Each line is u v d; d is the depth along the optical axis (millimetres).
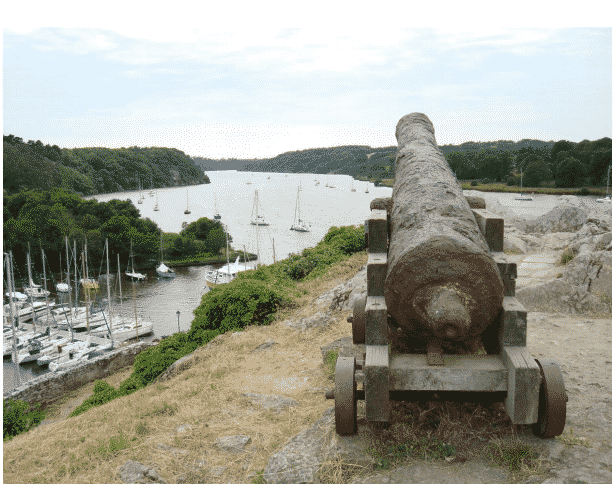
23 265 66625
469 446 3404
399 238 3693
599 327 5598
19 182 98125
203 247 81562
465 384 3266
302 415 4730
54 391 17906
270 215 128000
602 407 3719
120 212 83062
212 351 7984
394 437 3596
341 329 7840
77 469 4273
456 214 3775
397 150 5664
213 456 4105
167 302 52219
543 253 9586
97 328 41031
